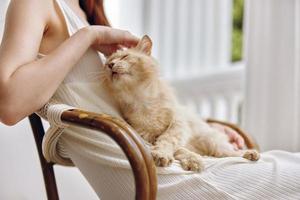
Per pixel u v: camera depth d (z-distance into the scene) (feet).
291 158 4.09
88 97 4.09
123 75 4.27
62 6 4.25
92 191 6.72
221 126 5.62
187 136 4.43
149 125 4.36
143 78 4.41
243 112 7.64
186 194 3.59
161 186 3.60
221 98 8.90
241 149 5.30
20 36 3.61
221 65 9.46
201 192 3.57
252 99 7.45
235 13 11.34
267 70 7.26
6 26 3.75
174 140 4.18
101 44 4.34
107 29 4.17
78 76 4.12
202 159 3.81
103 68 4.36
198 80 9.12
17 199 5.94
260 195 3.54
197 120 4.94
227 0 9.49
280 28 7.08
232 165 3.77
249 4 7.44
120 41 4.34
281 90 7.09
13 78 3.40
